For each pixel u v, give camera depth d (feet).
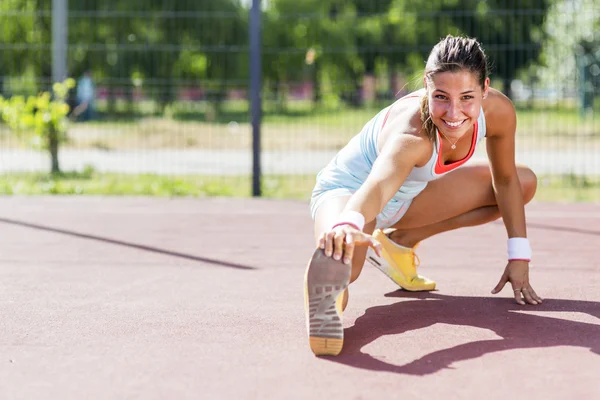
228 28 46.50
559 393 8.30
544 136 44.42
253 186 26.58
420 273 14.62
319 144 43.27
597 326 10.80
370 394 8.30
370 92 35.63
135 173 32.45
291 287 13.56
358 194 9.48
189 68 50.93
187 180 30.12
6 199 25.80
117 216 22.17
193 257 16.39
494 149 11.52
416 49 30.71
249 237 18.83
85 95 46.37
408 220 12.28
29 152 39.91
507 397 8.20
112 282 14.01
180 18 50.29
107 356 9.68
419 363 9.29
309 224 20.79
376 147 10.53
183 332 10.72
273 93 34.86
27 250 17.13
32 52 35.27
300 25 64.39
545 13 26.66
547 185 27.99
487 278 14.16
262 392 8.39
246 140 46.01
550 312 11.57
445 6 34.35
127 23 50.03
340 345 9.43
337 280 9.25
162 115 45.11
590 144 42.01
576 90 31.01
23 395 8.40
